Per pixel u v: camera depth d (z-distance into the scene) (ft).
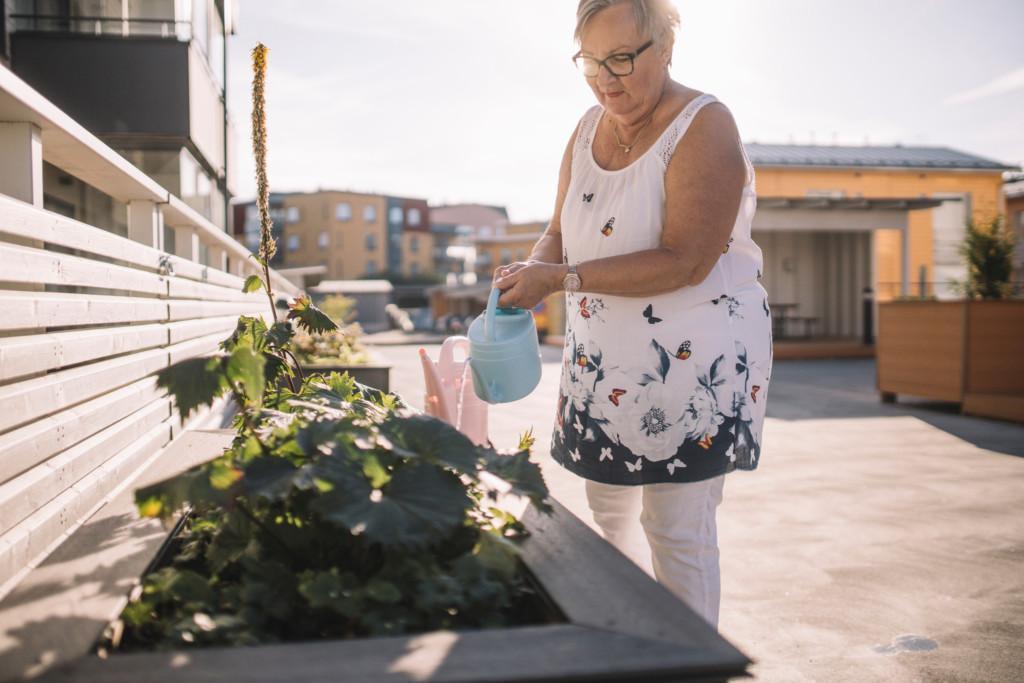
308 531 3.51
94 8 26.30
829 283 65.36
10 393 3.89
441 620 3.03
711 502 5.42
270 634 2.94
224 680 2.32
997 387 25.79
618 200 5.39
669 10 4.93
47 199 22.34
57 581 3.23
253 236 246.27
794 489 14.82
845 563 10.49
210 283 11.76
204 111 30.04
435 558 3.46
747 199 5.38
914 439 20.70
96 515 4.25
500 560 3.33
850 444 19.90
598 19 4.90
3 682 2.31
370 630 2.85
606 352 5.46
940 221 70.79
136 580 3.25
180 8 26.76
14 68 25.93
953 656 7.65
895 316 28.58
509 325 5.40
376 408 4.90
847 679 7.18
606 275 4.99
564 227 5.89
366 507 3.12
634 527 5.90
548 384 36.81
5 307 3.90
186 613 3.08
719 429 5.24
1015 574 10.02
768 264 64.90
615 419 5.41
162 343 7.70
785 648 7.87
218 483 3.14
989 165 70.85
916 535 11.78
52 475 4.37
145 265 7.36
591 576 3.26
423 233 253.03
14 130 5.37
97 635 2.68
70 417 4.76
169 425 7.23
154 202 9.46
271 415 4.16
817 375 42.01
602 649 2.54
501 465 3.75
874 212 54.75
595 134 5.74
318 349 21.34
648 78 5.01
